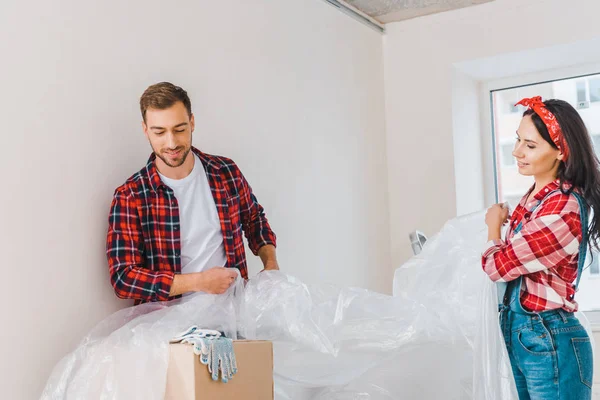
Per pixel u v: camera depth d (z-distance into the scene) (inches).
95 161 102.0
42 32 95.9
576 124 87.8
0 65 90.2
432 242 115.0
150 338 85.1
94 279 100.4
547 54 168.7
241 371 86.4
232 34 131.3
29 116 93.3
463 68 179.0
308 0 154.6
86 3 102.7
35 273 92.4
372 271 170.9
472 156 183.5
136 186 99.9
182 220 102.7
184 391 81.1
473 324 108.1
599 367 157.9
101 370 84.4
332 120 160.2
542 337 86.5
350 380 100.3
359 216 167.6
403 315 104.3
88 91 101.8
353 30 171.6
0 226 88.7
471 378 104.8
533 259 86.3
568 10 161.5
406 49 181.9
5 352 88.0
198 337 84.0
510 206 108.2
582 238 86.8
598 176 87.8
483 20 171.8
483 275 109.3
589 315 169.6
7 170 90.0
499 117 189.0
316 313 101.9
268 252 113.7
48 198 94.8
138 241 98.8
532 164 90.5
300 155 147.9
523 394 90.4
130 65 109.1
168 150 96.6
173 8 118.3
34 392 91.1
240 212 114.3
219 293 97.2
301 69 150.6
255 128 135.3
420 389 102.0
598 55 170.2
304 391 100.3
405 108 181.5
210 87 124.9
